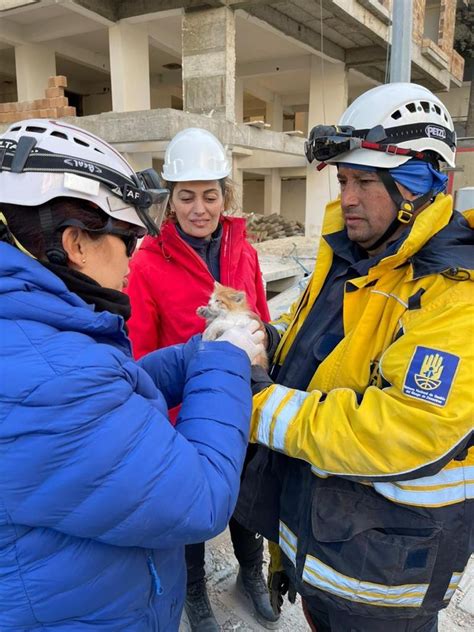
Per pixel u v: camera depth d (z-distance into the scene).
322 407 1.20
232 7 7.95
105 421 0.85
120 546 0.95
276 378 1.57
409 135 1.26
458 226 1.28
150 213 1.14
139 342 2.12
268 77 14.16
